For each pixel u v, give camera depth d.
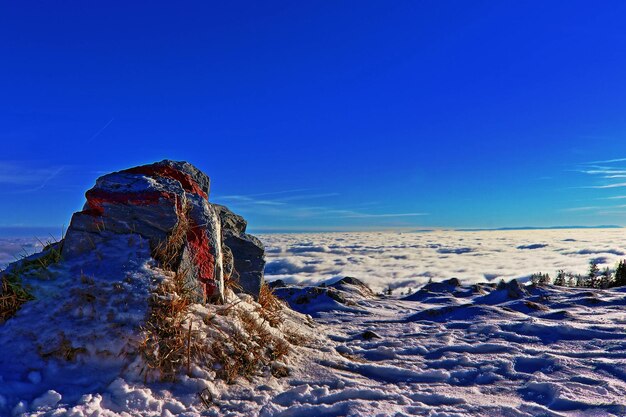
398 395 3.87
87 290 4.32
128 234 5.00
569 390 3.87
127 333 4.03
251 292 6.99
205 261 5.37
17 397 3.37
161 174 5.92
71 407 3.28
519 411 3.45
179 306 4.40
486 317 7.32
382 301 10.20
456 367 4.82
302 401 3.79
